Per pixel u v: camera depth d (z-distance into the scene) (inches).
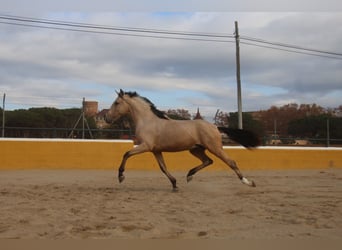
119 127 758.5
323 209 283.7
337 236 211.0
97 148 653.3
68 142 645.9
